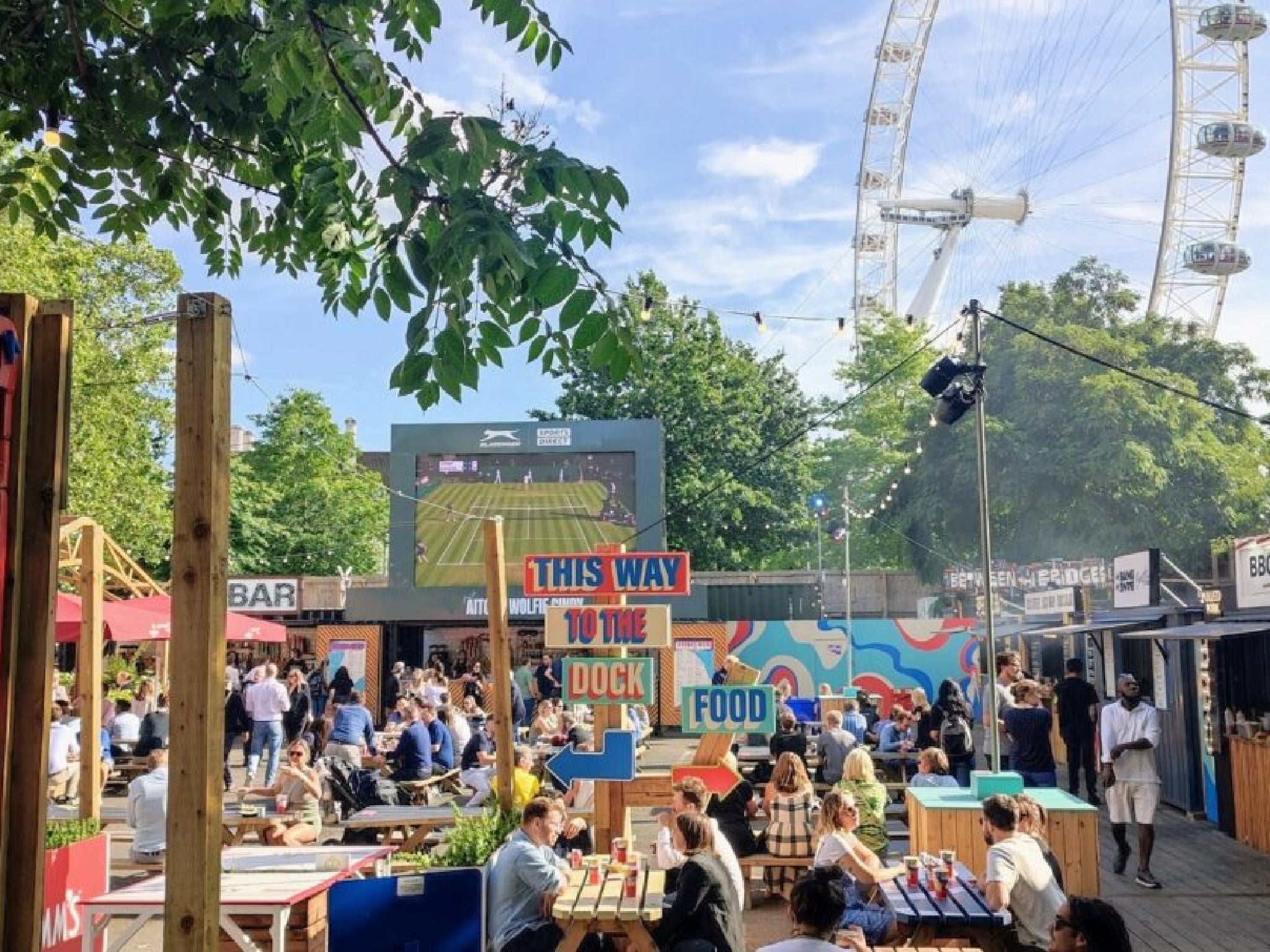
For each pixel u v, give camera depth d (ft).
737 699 28.60
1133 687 35.14
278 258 19.81
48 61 17.12
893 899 22.94
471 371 12.14
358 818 34.37
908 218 120.88
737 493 124.88
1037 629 68.44
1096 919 14.65
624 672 27.61
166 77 17.15
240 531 138.21
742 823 32.04
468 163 11.94
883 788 32.30
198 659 11.26
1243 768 40.55
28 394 11.31
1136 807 34.58
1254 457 100.07
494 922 22.17
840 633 83.76
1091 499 95.14
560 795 38.42
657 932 21.74
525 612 86.58
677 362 128.77
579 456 89.04
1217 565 54.44
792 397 137.28
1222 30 108.99
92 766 29.14
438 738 50.83
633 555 27.94
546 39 14.20
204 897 11.03
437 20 15.46
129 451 95.14
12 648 10.91
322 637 87.20
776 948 16.71
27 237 71.92
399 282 12.76
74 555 43.78
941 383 35.94
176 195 19.21
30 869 10.87
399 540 88.63
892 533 117.60
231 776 59.52
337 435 152.15
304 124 14.66
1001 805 23.02
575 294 11.96
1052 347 96.78
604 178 12.35
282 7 13.70
